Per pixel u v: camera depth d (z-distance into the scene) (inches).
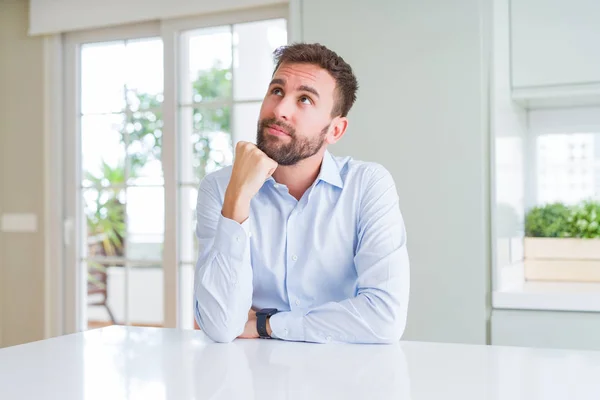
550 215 109.2
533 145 113.7
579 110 110.3
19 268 145.9
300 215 61.6
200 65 130.2
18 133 146.2
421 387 36.6
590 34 93.0
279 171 61.6
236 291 52.6
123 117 138.8
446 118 95.0
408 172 97.2
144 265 137.2
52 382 38.1
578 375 39.6
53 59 142.6
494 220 92.7
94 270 142.9
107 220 140.5
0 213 147.4
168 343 51.1
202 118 130.6
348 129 100.8
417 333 96.3
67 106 143.1
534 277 109.5
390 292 55.1
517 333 90.5
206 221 61.7
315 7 103.4
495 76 92.7
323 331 52.8
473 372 40.4
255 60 125.0
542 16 96.0
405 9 97.5
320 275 61.7
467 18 93.7
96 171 141.5
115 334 55.2
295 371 40.8
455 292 94.3
